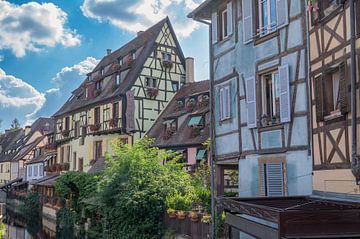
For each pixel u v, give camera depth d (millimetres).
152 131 27328
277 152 10719
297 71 10156
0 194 52500
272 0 11328
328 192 8578
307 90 9820
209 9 14250
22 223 32906
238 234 11359
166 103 28984
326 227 6008
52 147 39125
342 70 7980
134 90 27719
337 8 8188
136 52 30156
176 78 29844
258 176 11367
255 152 11555
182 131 24047
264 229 6891
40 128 58219
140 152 17453
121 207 15625
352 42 7430
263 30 11641
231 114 12852
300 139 9953
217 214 12398
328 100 8688
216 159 13617
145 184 16062
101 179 18281
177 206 14672
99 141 30734
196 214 13148
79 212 22500
